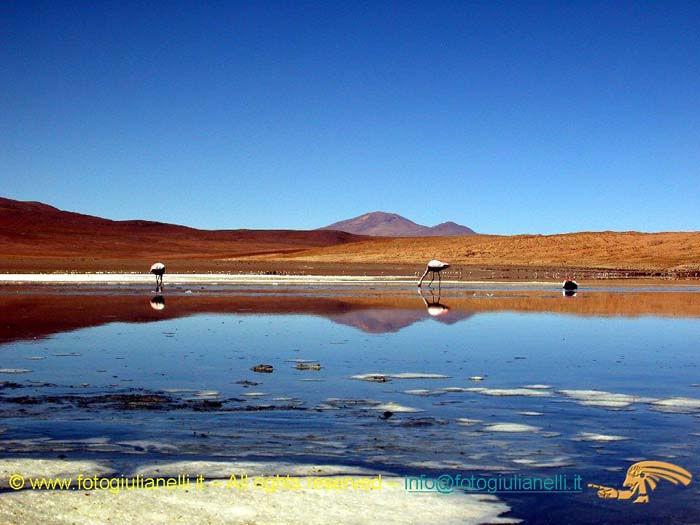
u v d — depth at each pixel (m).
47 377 14.27
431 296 39.59
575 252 107.00
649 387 14.05
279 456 9.17
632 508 7.70
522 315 28.86
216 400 12.39
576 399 12.85
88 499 7.48
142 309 28.50
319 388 13.53
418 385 13.96
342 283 52.28
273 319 25.42
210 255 162.12
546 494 8.06
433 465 8.96
